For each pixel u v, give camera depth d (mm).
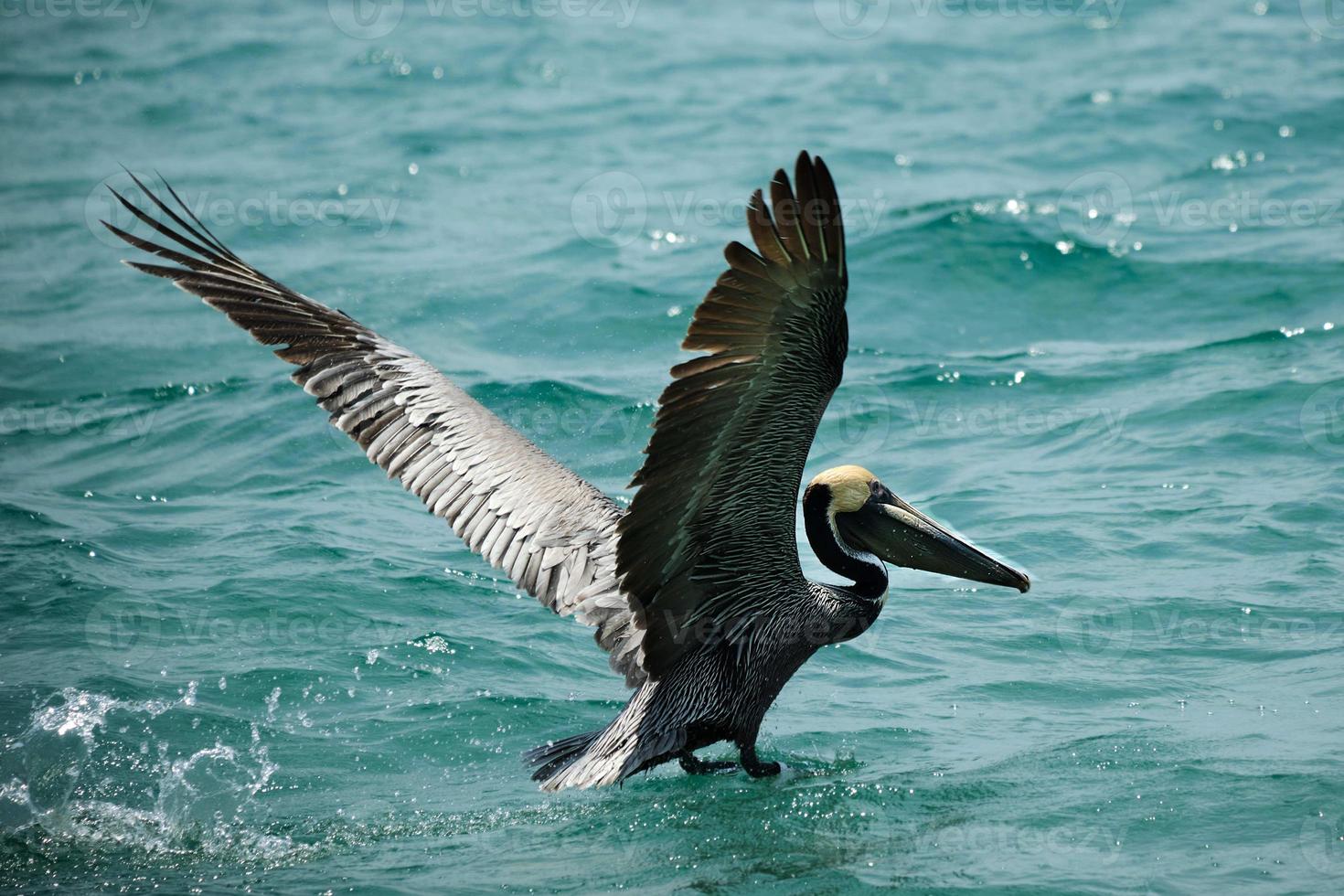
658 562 9039
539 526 9703
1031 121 31953
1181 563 12742
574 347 19953
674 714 9539
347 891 8117
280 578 13141
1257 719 9953
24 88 39375
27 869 8492
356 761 10031
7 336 21281
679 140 32375
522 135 33312
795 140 31688
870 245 23344
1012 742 9977
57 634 11953
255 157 32188
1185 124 30562
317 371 9672
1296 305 19797
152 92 38594
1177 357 18375
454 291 22312
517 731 10523
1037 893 7777
